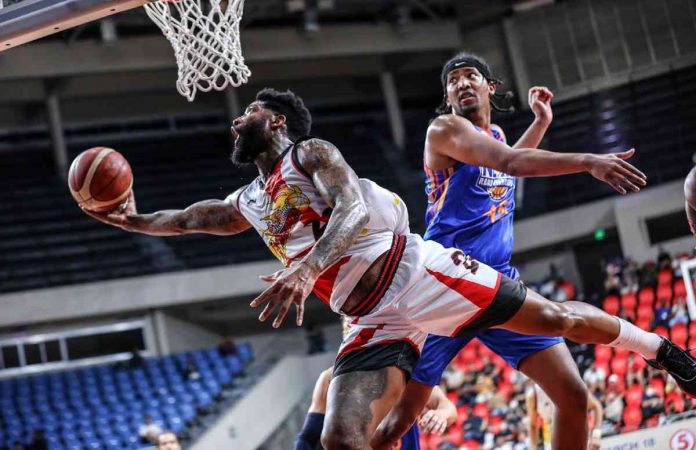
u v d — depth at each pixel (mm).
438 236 3688
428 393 3629
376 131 19688
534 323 3178
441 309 3062
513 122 17750
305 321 17625
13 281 15680
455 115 3549
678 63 17609
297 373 15711
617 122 17125
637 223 15461
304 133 3301
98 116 18359
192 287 15859
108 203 3719
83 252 16391
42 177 17812
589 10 18156
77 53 16719
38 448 12742
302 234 3082
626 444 5535
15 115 18047
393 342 3080
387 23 18438
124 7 3992
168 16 4406
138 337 15984
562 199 16453
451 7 19078
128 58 16953
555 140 17203
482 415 12016
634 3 17969
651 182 16000
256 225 3258
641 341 3414
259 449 14578
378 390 3000
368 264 3031
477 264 3133
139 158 18469
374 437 3621
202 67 4359
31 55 16516
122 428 13469
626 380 10953
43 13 4043
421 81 19984
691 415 6438
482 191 3650
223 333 17188
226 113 18656
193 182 17875
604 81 17922
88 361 15656
